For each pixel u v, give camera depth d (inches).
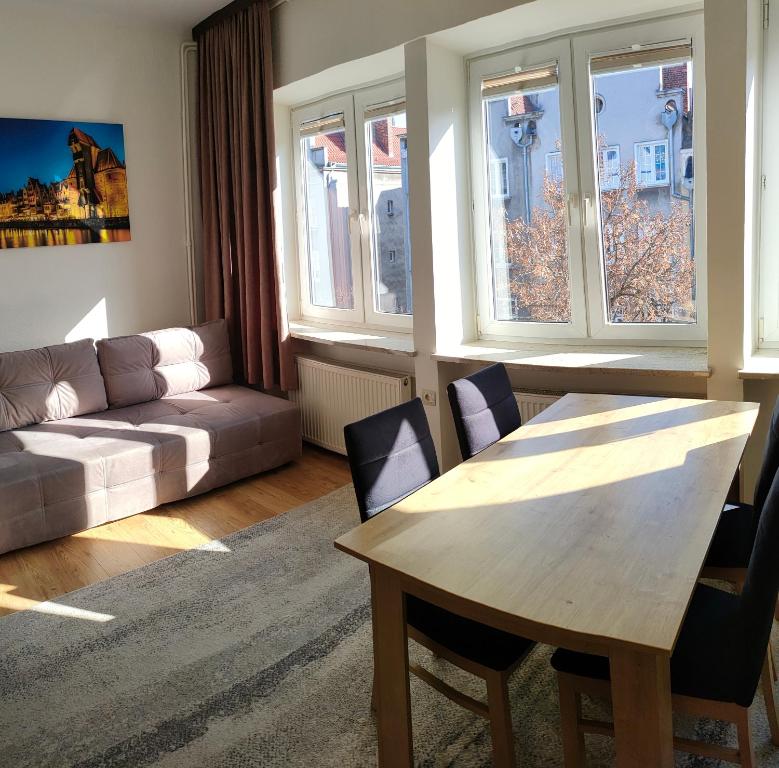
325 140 184.4
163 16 182.1
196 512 153.4
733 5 102.5
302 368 186.1
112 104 183.5
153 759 83.3
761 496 88.3
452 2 130.4
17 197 169.9
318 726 87.4
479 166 150.8
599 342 141.3
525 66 139.9
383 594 69.8
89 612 115.6
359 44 149.0
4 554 136.8
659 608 56.0
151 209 193.3
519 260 149.6
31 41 169.3
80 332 184.5
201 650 104.0
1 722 90.6
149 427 159.5
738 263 109.0
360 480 82.1
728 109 105.4
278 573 125.3
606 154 134.0
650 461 85.7
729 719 63.9
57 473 138.1
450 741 84.4
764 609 59.9
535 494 78.6
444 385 150.9
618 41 128.3
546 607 57.0
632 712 55.9
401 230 167.5
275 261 178.9
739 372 111.2
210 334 189.2
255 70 171.9
